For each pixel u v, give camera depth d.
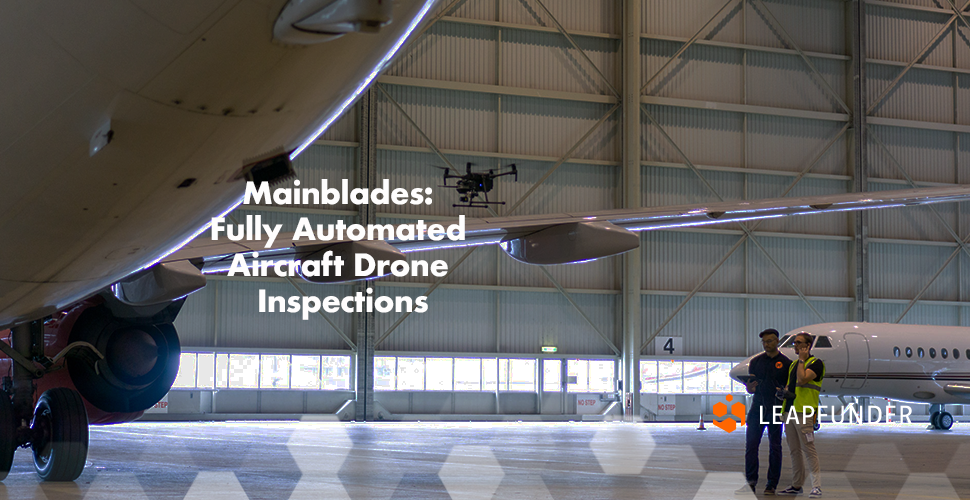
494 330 30.59
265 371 29.50
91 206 4.07
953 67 34.41
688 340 31.70
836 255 33.16
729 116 32.19
